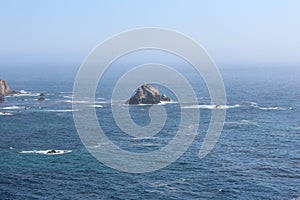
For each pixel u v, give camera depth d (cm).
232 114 12875
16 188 6072
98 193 5844
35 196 5750
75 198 5659
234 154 7975
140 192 5866
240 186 6103
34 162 7450
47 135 9825
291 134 9931
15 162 7462
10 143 9012
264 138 9475
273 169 6950
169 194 5781
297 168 7000
